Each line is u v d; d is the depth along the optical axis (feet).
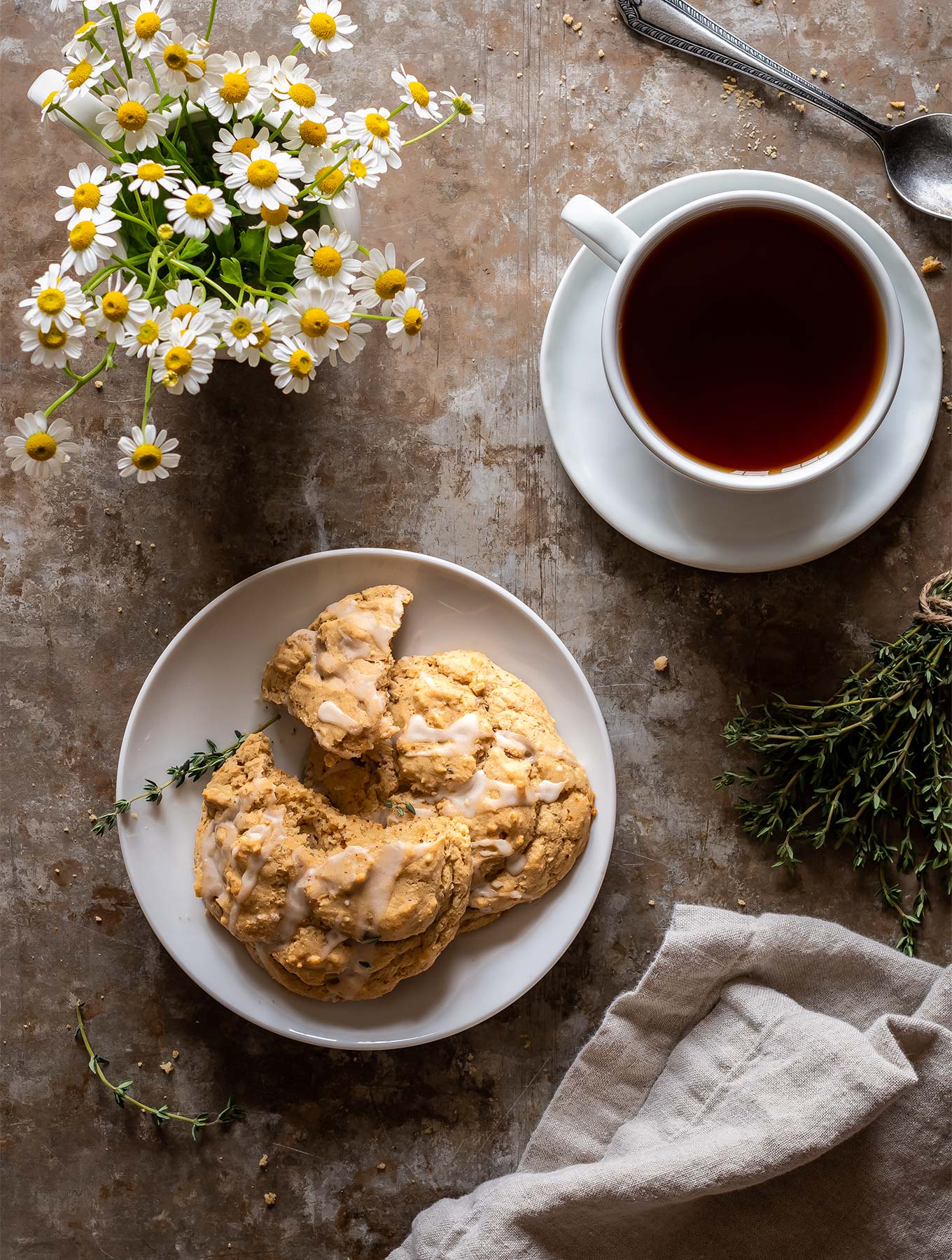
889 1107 2.13
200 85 1.85
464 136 2.28
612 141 2.28
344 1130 2.27
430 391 2.29
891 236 2.27
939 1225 2.13
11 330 2.29
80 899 2.30
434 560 2.17
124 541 2.30
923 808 2.27
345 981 2.11
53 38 2.28
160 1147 2.28
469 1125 2.27
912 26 2.27
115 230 1.85
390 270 1.93
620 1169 2.09
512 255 2.28
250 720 2.22
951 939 2.27
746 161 2.27
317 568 2.18
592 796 2.17
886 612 2.28
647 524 2.18
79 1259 2.28
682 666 2.29
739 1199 2.16
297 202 1.97
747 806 2.24
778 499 2.16
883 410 2.01
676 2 2.25
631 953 2.28
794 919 2.17
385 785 2.17
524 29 2.27
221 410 2.30
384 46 2.27
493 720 2.16
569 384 2.18
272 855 2.10
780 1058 2.13
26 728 2.30
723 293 2.04
